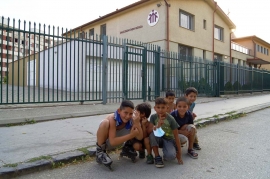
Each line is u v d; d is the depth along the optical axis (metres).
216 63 13.11
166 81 11.84
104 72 7.73
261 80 19.00
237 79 14.87
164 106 3.10
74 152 3.27
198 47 17.59
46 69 15.04
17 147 3.45
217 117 6.35
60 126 4.88
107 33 19.08
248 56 26.94
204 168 3.04
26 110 5.95
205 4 18.52
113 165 3.13
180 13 16.27
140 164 3.19
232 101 11.03
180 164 3.19
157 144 3.15
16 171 2.65
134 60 10.05
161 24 14.85
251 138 4.58
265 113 7.97
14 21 5.86
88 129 4.65
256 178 2.73
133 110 2.99
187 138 3.52
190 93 3.86
